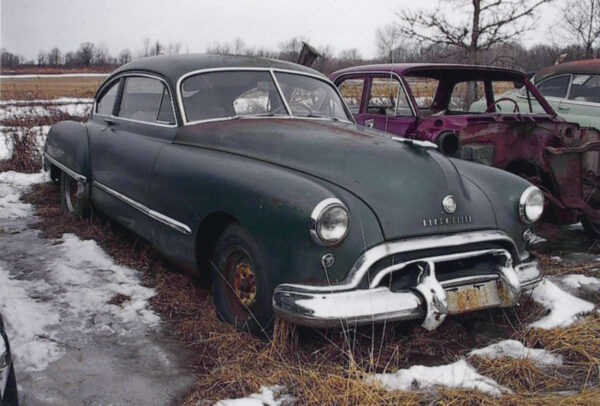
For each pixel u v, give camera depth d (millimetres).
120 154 4809
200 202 3682
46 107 10156
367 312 3045
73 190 6023
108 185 5043
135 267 4715
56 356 3299
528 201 3777
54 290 4258
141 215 4480
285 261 3150
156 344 3471
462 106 6754
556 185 5406
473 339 3582
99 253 4992
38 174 8547
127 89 5277
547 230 5539
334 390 2908
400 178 3455
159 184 4152
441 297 3189
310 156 3590
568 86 8164
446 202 3477
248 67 4758
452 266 3537
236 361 3184
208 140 4113
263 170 3453
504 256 3566
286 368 3104
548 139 5668
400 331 3559
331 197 3098
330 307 3000
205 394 2924
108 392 2961
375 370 3117
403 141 3887
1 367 2396
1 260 4875
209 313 3783
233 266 3598
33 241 5402
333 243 3068
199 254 3838
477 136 5422
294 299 3066
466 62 11656
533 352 3393
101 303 4016
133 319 3793
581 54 16250
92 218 5766
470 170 4055
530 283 3678
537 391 3031
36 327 3615
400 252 3191
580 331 3602
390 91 6133
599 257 5371
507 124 5531
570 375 3209
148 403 2879
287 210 3133
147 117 4824
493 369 3186
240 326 3498
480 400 2891
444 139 5309
